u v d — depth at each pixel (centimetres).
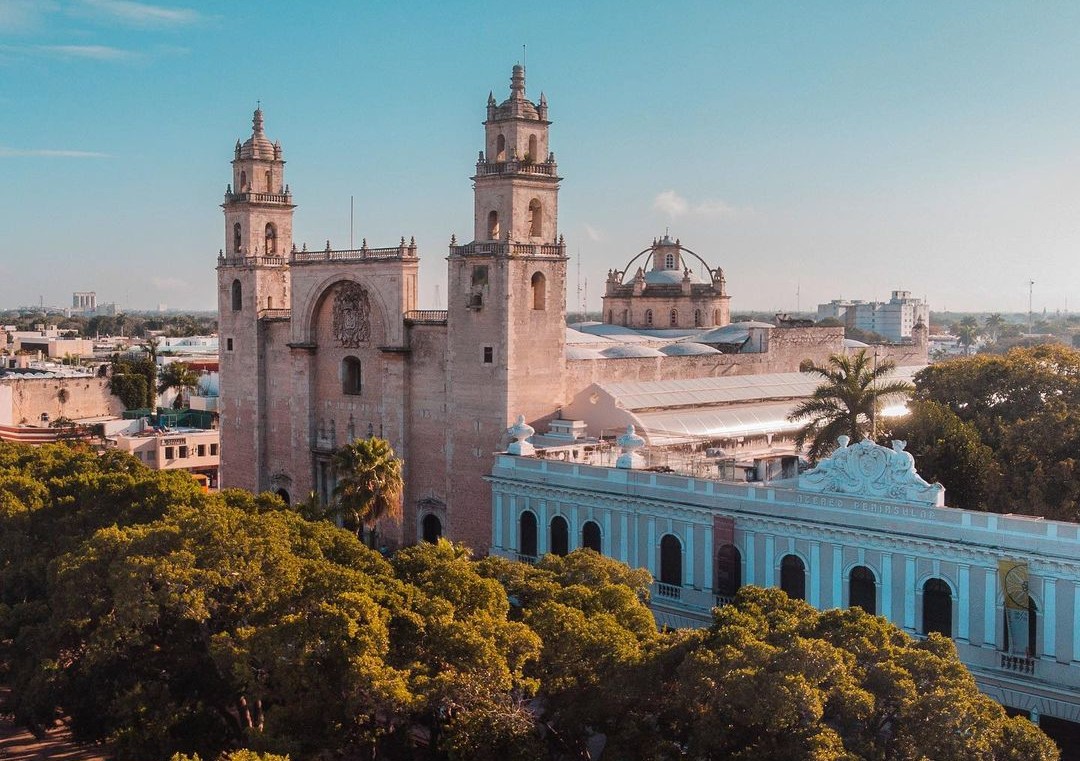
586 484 8519
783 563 7306
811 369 8981
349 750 5319
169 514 7212
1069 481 8519
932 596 6638
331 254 12794
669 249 17562
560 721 5197
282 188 14650
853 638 4925
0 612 6888
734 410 11950
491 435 11006
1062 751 6059
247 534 6406
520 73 11225
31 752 7425
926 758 4284
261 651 5197
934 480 8531
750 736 4634
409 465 11938
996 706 4584
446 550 6600
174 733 5750
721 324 17012
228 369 14650
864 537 6850
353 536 6981
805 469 9194
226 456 14812
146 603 5762
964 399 10138
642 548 8119
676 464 8994
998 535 6322
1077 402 9450
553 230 11331
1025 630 6272
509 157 11081
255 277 14112
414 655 5228
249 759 4109
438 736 5450
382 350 11925
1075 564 6003
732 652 4731
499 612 5666
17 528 8144
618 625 5484
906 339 19975
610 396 10750
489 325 10950
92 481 8575
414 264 11888
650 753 4866
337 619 5088
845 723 4591
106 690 6081
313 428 13338
